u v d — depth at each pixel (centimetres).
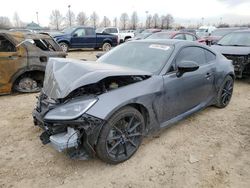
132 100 314
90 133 287
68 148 305
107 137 299
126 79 332
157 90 346
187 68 369
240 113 515
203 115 496
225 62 521
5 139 382
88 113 283
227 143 387
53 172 308
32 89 634
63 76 318
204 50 472
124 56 423
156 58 392
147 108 337
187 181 298
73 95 303
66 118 281
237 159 345
